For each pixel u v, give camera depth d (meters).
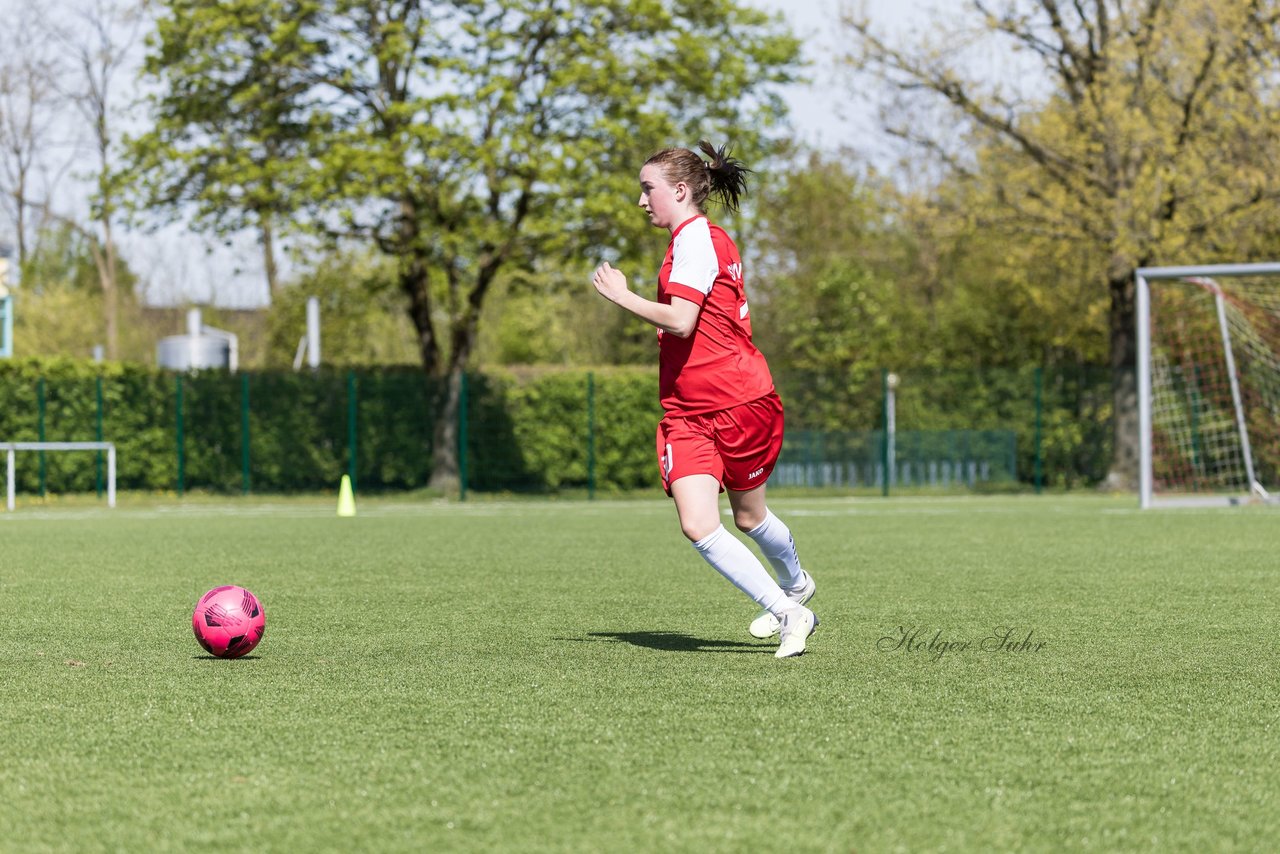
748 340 12.75
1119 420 61.59
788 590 13.63
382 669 12.06
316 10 56.97
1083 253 65.50
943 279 92.69
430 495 58.53
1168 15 58.25
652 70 57.72
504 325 111.88
